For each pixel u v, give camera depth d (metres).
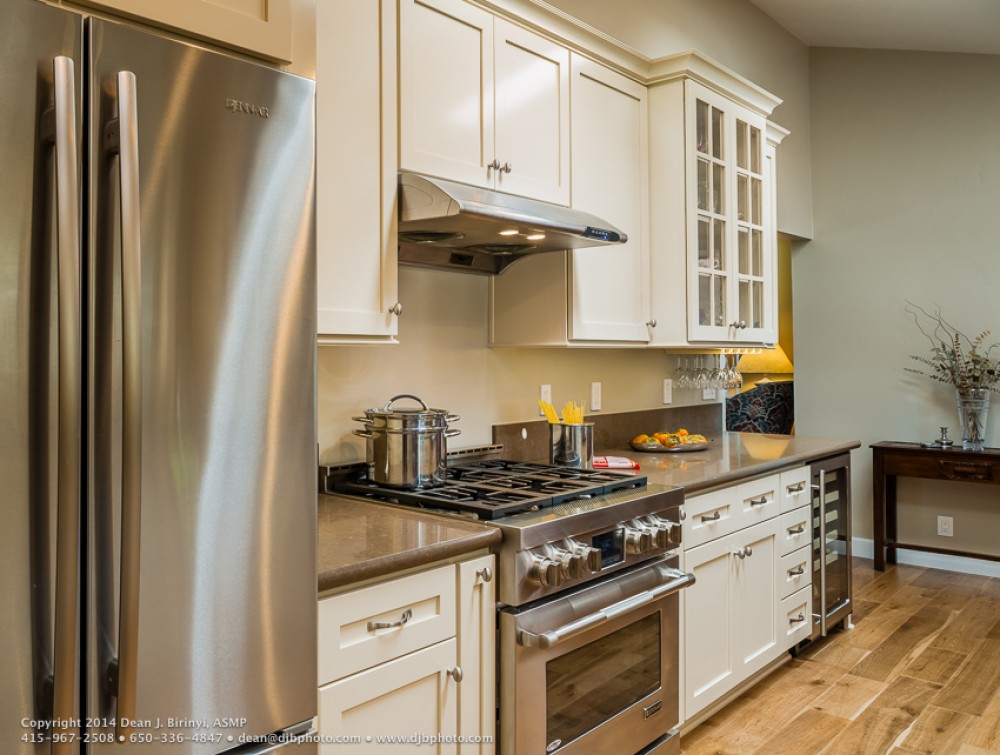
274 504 1.18
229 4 1.19
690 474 2.54
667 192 2.87
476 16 2.17
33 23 0.93
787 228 4.63
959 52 4.43
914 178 4.61
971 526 4.45
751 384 5.33
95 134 0.98
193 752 1.09
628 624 2.07
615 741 2.01
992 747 2.41
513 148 2.29
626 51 2.72
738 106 3.19
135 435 0.99
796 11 4.28
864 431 4.79
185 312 1.07
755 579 2.77
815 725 2.57
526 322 2.63
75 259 0.95
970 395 4.25
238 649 1.14
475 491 2.04
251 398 1.15
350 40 1.84
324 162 1.77
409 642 1.54
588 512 1.90
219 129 1.11
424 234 2.26
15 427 0.92
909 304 4.62
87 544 0.98
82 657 0.99
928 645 3.29
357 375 2.29
